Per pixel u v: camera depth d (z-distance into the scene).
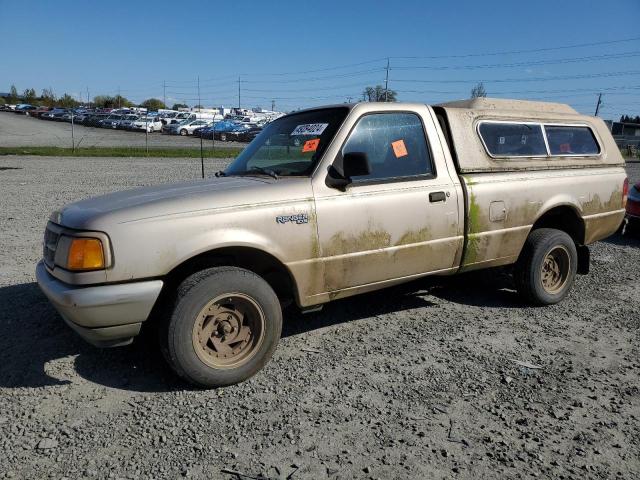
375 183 4.19
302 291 3.89
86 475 2.69
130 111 67.62
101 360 3.96
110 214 3.31
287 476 2.71
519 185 4.99
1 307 5.01
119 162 25.73
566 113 5.88
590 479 2.75
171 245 3.35
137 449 2.90
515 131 5.16
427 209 4.39
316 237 3.86
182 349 3.39
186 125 54.62
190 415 3.25
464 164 4.68
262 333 3.68
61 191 13.71
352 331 4.67
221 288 3.46
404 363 4.04
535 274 5.20
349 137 4.11
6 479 2.64
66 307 3.22
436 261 4.55
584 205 5.55
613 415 3.38
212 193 3.61
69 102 101.75
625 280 6.57
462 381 3.78
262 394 3.53
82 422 3.16
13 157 27.19
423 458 2.88
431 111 4.64
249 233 3.58
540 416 3.34
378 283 4.29
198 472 2.72
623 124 54.91
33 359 3.96
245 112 73.69
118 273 3.24
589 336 4.68
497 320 5.01
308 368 3.92
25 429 3.08
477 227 4.71
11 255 7.02
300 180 3.91
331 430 3.12
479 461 2.87
